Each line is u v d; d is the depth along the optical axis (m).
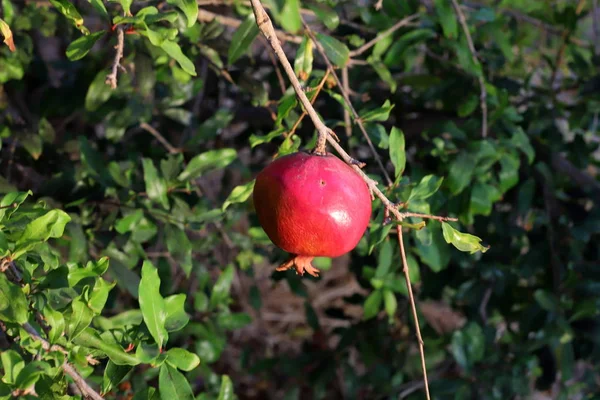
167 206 1.46
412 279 1.65
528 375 1.93
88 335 1.11
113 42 1.34
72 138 1.75
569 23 1.99
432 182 1.24
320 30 1.68
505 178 1.62
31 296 1.12
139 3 1.54
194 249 1.69
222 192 1.94
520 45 2.25
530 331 1.88
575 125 1.93
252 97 1.56
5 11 1.40
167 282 1.72
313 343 2.32
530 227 1.96
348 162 1.08
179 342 1.75
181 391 1.12
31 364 1.03
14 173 1.65
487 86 1.68
